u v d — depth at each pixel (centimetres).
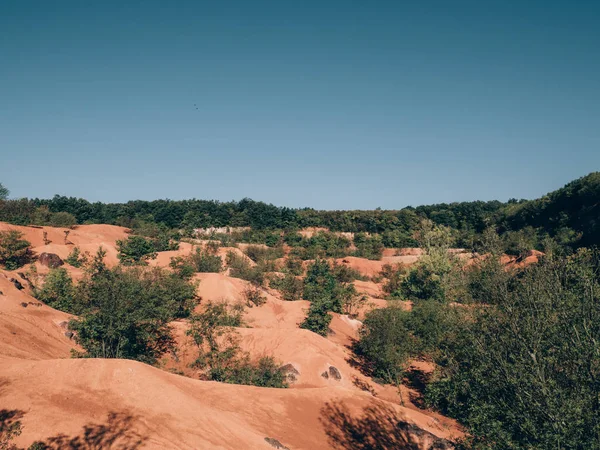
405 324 2888
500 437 1096
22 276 3781
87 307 2300
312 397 2098
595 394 1053
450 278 4894
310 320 3703
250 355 2872
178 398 1558
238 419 1683
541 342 1245
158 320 2770
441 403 2534
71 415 1298
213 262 5309
